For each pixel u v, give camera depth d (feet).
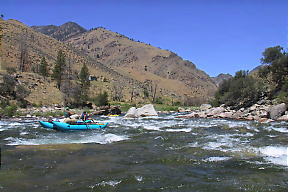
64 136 38.42
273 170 20.33
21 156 24.41
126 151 27.58
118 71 608.60
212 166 21.58
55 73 176.14
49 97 144.97
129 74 629.51
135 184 17.06
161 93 439.22
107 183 17.17
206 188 16.40
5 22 405.59
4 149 27.63
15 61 272.51
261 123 58.75
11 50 296.71
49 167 20.85
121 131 45.14
